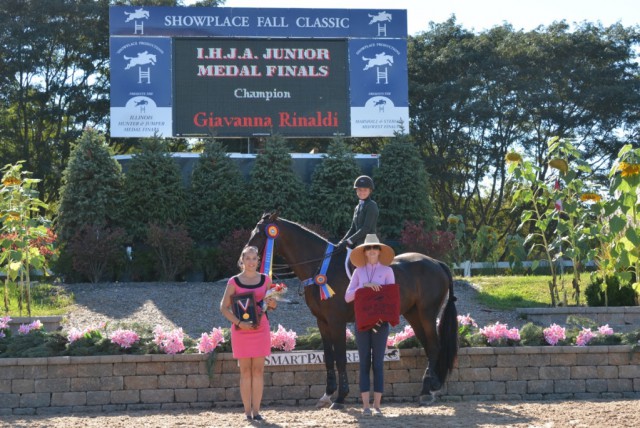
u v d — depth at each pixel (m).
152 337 9.80
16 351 9.66
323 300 9.05
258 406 8.09
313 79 22.03
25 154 35.38
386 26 22.44
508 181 15.52
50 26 35.50
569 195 14.90
